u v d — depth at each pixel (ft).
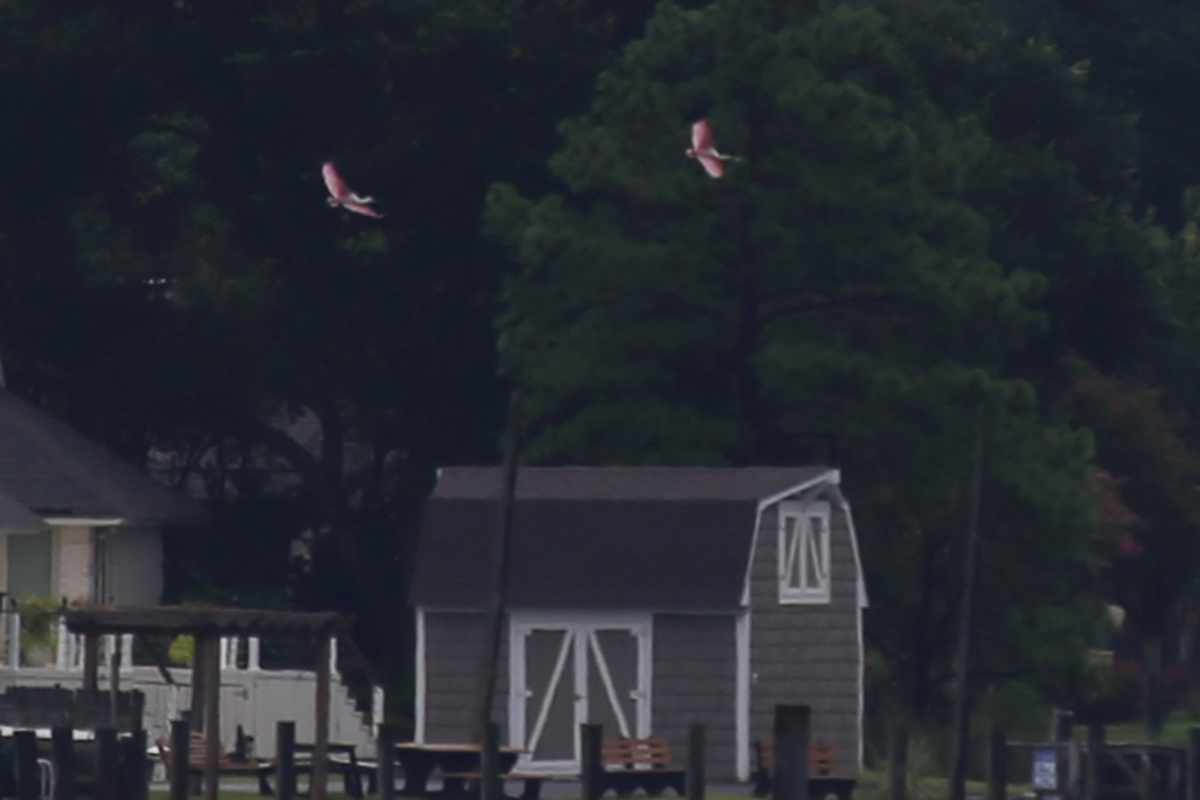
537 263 623.36
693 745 414.00
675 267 618.44
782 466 604.49
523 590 538.47
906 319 628.69
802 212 616.80
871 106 618.44
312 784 437.17
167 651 580.71
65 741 403.54
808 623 552.41
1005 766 460.55
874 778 523.29
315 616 436.35
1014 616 633.20
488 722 424.05
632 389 620.49
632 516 543.39
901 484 624.18
